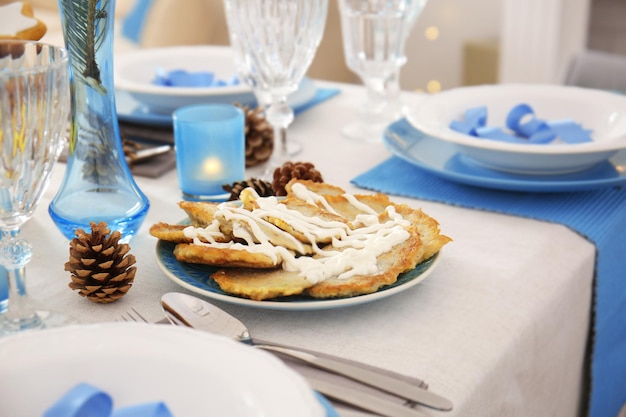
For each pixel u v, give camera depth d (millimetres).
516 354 893
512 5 2910
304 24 1139
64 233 989
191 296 882
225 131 1082
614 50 2965
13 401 714
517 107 1238
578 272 1007
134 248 997
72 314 894
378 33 1295
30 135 834
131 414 702
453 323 889
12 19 1005
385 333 874
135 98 1320
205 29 2814
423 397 784
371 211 994
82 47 948
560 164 1121
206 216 950
